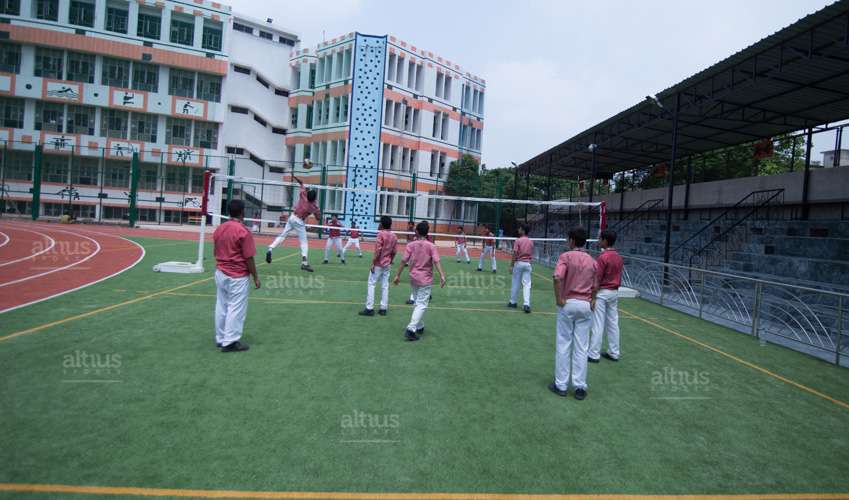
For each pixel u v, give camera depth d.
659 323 10.11
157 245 19.78
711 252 17.23
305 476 3.45
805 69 12.05
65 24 34.59
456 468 3.68
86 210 36.38
